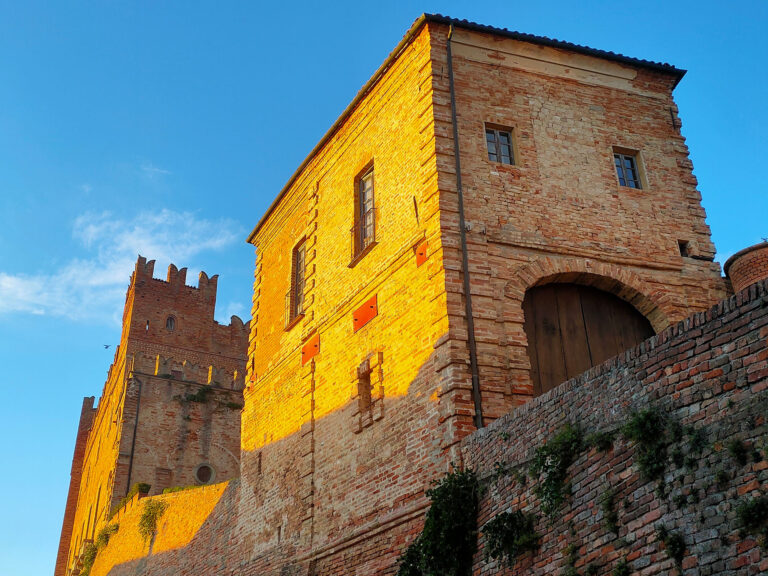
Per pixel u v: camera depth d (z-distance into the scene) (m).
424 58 17.86
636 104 19.17
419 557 13.23
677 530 8.50
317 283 21.08
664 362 9.41
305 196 23.27
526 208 16.77
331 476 18.22
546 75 18.59
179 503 28.77
